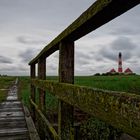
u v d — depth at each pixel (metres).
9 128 7.00
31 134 5.91
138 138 1.30
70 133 3.25
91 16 2.04
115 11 1.89
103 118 1.69
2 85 37.28
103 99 1.69
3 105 12.68
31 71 9.40
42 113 5.67
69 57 3.24
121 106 1.45
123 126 1.43
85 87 2.10
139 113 1.28
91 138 6.48
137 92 14.52
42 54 5.25
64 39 3.13
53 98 11.80
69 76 3.24
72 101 2.50
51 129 4.09
